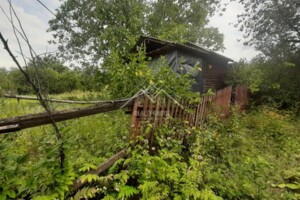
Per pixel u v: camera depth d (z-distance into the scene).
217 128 5.94
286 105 11.94
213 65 12.54
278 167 4.37
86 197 2.12
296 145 5.87
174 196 2.68
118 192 2.49
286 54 14.45
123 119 4.15
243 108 11.23
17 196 1.96
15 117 1.69
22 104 6.31
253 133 6.84
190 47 9.98
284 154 5.12
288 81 12.88
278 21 14.98
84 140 3.94
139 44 12.11
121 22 18.19
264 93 12.72
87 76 17.80
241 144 5.46
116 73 5.52
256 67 14.31
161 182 2.88
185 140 4.43
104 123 4.62
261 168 3.68
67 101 2.20
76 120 4.93
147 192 2.44
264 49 15.66
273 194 3.37
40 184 2.04
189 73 4.91
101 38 16.25
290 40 15.02
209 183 3.08
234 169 3.63
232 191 3.06
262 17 15.69
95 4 18.72
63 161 2.09
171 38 14.95
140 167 2.81
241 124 7.41
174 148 3.62
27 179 1.88
